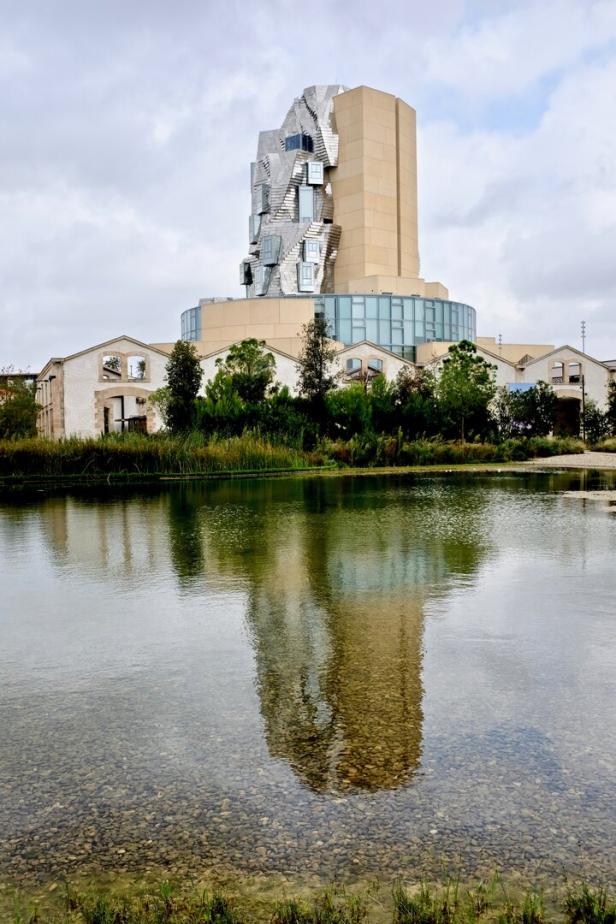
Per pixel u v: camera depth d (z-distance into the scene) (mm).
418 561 9680
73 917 2840
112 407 61812
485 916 2791
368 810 3506
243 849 3230
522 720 4473
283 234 76688
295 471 29859
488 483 24219
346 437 39438
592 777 3771
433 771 3863
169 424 39969
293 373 54062
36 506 17469
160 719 4562
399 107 79000
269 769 3914
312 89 78688
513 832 3312
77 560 10031
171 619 6887
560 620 6676
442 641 6082
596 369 58250
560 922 2766
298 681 5191
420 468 33562
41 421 59688
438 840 3264
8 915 2848
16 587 8406
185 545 11125
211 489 22078
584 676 5211
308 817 3457
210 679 5254
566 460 39219
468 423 44562
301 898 2912
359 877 3031
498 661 5559
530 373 58469
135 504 17641
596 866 3068
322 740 4246
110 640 6234
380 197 77312
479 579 8531
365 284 71875
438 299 71562
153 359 51781
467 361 43812
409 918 2770
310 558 9938
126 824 3434
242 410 37000
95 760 4039
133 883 3031
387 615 6926
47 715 4648
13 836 3357
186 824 3424
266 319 65500
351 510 15875
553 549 10578
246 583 8414
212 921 2781
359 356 57594
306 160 77875
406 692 4957
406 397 43469
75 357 50812
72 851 3242
